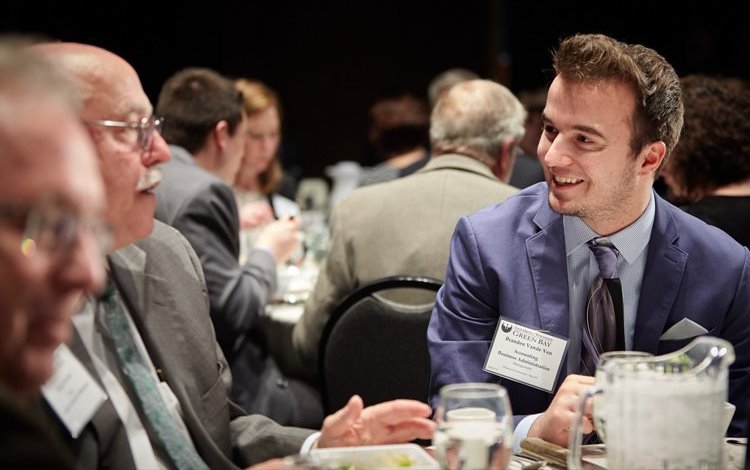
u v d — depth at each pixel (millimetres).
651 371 1594
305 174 11141
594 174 2090
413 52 11086
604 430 1679
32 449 1022
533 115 5980
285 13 10953
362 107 11141
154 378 2068
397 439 1911
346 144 11188
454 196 3248
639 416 1531
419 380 3033
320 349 3105
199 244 3455
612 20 10281
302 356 3502
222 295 3469
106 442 1897
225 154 4094
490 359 2188
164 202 3492
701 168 3113
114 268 2119
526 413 2211
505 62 10828
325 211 6336
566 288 2223
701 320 2195
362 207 3338
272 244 3863
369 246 3281
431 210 3246
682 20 10031
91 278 1191
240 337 3625
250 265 3748
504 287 2246
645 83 2062
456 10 11008
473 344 2256
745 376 2211
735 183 3100
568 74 2080
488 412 1562
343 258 3342
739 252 2260
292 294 4133
